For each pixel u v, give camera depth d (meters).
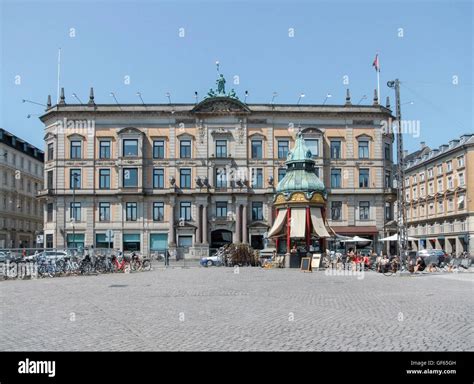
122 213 68.69
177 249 67.50
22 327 13.25
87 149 69.06
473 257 66.25
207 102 69.44
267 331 12.43
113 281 30.45
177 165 69.25
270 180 69.44
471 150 77.25
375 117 71.44
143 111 69.19
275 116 70.25
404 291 22.53
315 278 31.50
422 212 94.50
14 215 87.38
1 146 82.56
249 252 54.38
